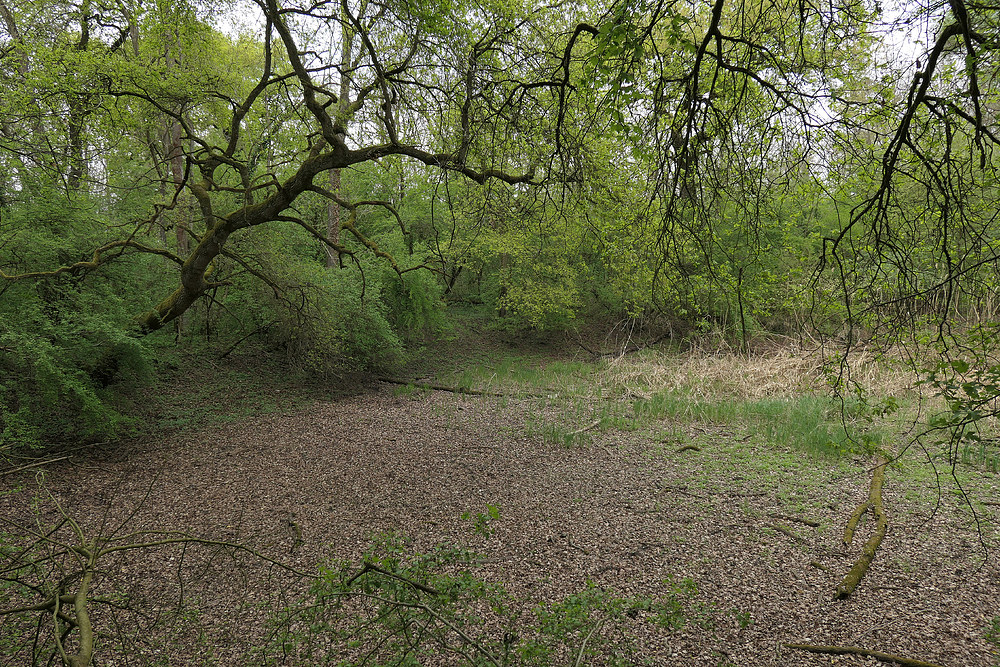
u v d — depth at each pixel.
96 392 8.28
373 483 7.60
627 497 7.09
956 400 2.70
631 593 4.88
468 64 5.26
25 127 8.36
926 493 6.80
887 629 4.32
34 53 7.86
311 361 12.91
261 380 12.59
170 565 5.35
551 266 18.30
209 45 8.73
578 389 13.60
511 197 7.25
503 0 5.55
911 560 5.33
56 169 7.95
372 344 14.08
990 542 5.59
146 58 8.28
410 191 15.93
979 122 2.36
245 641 4.21
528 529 6.21
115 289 8.93
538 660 3.75
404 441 9.52
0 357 7.28
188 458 8.37
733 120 3.75
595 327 21.61
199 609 4.64
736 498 6.97
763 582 5.05
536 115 5.62
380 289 14.90
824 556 5.49
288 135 8.51
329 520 6.45
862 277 3.66
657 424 10.42
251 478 7.71
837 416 9.68
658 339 20.20
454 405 12.20
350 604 4.54
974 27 2.65
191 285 8.26
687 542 5.86
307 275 11.62
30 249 7.63
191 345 12.54
